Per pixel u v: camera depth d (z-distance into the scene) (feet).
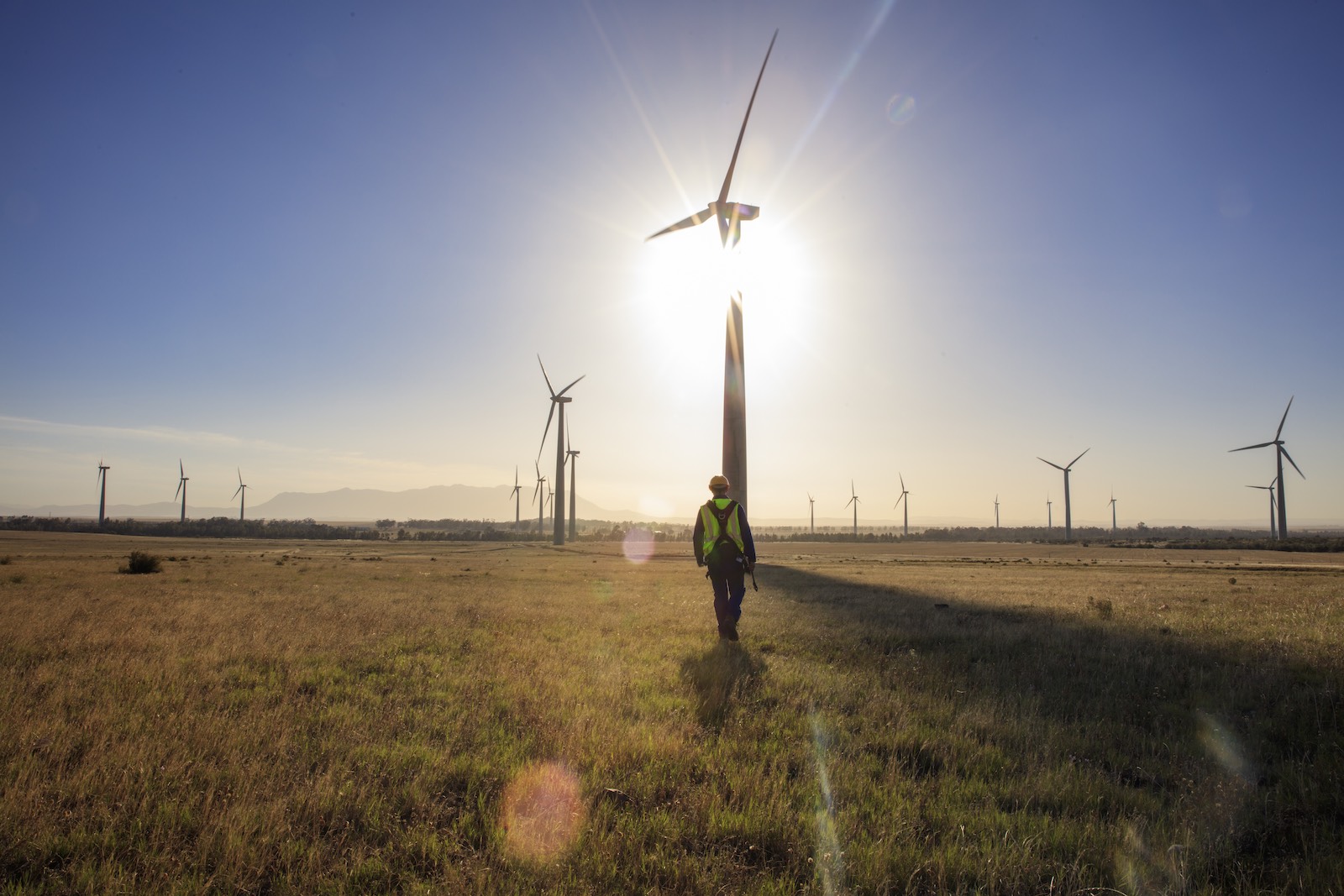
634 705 21.42
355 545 307.78
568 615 45.50
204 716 18.75
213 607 46.85
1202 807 14.26
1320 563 182.29
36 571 92.68
